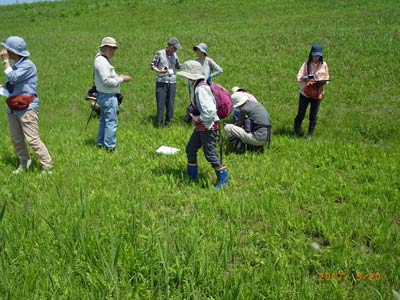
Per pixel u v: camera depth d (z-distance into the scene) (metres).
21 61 5.87
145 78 14.46
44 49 19.83
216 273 3.58
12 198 5.12
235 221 4.76
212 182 6.01
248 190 5.68
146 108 11.67
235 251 4.09
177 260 3.62
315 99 8.61
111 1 30.36
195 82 5.38
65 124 9.95
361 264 3.87
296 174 6.21
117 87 7.26
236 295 3.18
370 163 6.82
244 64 14.95
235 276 3.45
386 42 15.52
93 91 7.54
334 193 5.60
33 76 5.98
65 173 6.18
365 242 4.41
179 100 12.12
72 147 7.61
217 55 16.36
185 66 5.42
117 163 6.70
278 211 4.98
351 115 10.32
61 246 3.90
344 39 16.55
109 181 5.86
